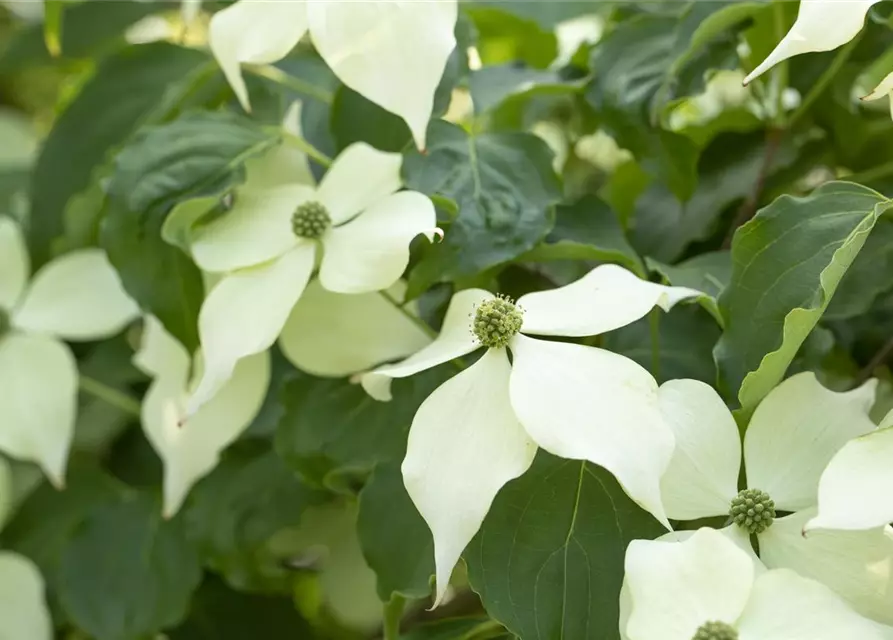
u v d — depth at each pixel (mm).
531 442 548
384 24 577
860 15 554
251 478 647
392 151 613
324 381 612
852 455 537
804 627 533
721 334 592
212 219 603
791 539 550
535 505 558
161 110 644
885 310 618
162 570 657
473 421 553
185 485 625
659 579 535
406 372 559
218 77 646
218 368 580
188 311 610
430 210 576
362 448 597
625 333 600
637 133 618
